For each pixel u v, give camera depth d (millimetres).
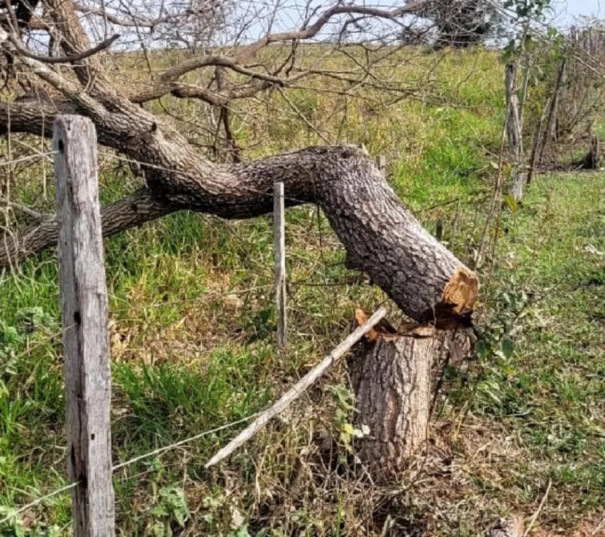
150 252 5070
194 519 2951
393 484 3295
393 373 3334
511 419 3963
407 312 3441
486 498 3350
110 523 2332
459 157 8781
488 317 4129
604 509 3373
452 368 3615
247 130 6902
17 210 4926
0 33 3482
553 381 4312
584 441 3812
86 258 2139
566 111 10148
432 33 5309
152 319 4508
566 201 7641
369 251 3574
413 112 9469
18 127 4219
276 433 3209
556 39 4426
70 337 2197
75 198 2100
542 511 3338
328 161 3922
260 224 5766
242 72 5102
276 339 4211
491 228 5301
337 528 2955
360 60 6750
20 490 3020
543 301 5207
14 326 3814
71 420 2256
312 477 3119
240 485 3104
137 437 3516
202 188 4164
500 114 10500
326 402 3520
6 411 3414
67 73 4488
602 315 5152
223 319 4781
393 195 3740
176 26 4789
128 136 4133
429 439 3650
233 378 4035
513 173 7023
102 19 4355
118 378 3842
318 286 4812
